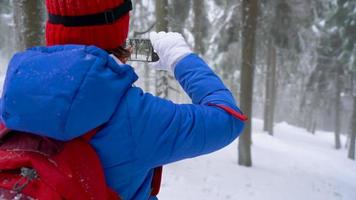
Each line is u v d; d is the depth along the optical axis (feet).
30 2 21.04
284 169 52.37
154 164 4.08
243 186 38.11
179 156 4.09
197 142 4.05
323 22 83.97
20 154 3.81
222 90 4.51
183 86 4.67
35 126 3.60
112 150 3.90
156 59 4.94
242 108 46.70
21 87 3.59
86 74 3.62
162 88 41.01
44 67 3.65
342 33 73.10
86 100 3.59
